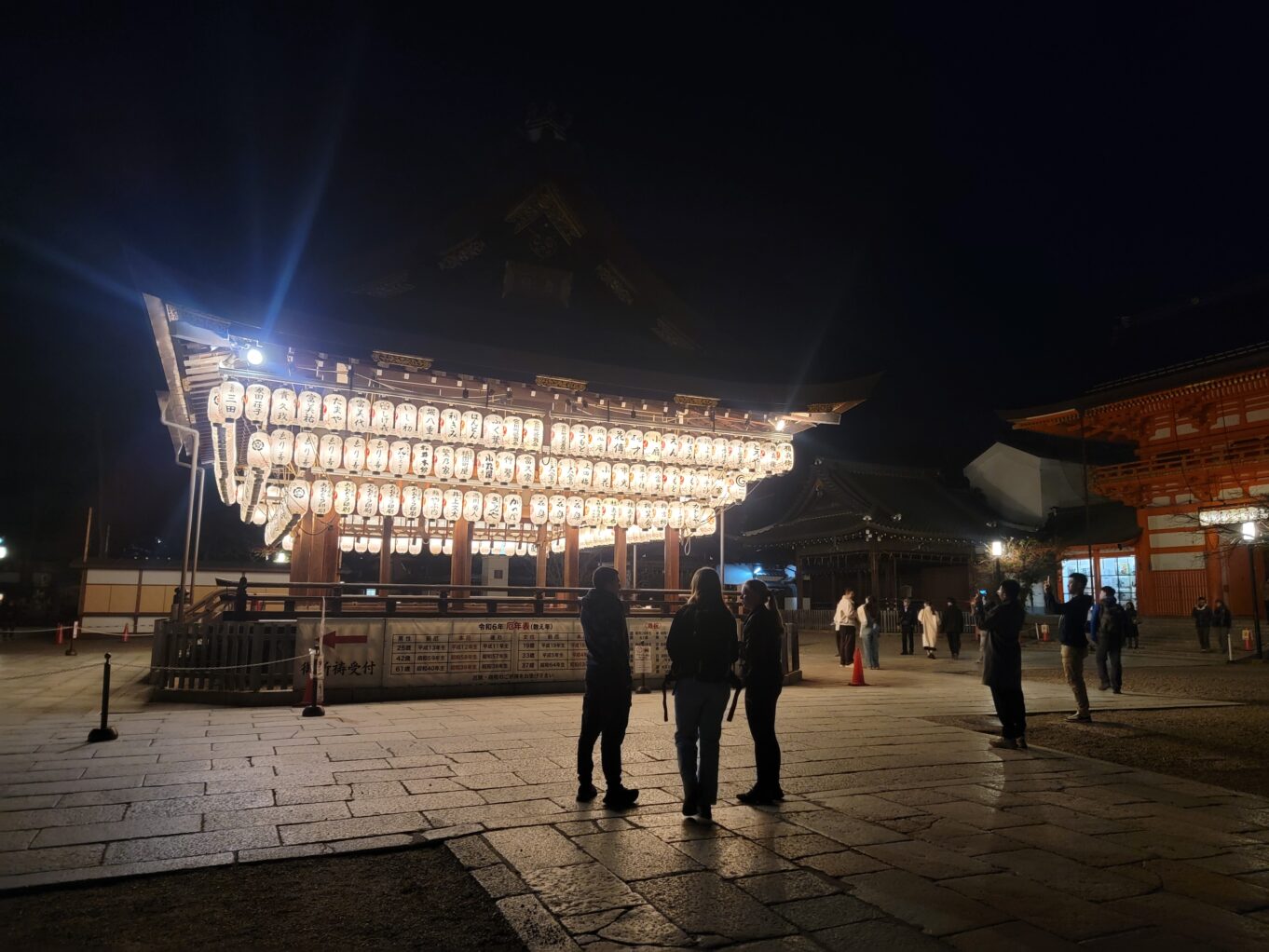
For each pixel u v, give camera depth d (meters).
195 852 5.18
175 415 14.90
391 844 5.38
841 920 4.21
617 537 16.73
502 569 27.67
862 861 5.15
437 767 7.66
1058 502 49.72
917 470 51.78
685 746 6.11
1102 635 15.34
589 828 5.77
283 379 12.81
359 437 13.56
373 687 12.49
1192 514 34.66
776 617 6.93
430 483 15.03
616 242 15.82
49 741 8.81
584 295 15.78
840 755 8.57
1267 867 5.16
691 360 15.63
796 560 50.66
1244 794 7.19
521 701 12.45
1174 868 5.11
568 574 15.92
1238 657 24.62
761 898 4.50
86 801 6.34
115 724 10.05
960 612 24.42
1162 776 7.89
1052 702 13.62
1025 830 5.92
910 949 3.87
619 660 6.54
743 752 8.73
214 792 6.65
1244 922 4.24
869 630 20.17
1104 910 4.39
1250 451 32.50
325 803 6.34
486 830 5.69
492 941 4.01
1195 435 35.12
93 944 3.92
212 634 12.32
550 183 15.22
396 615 13.10
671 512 17.08
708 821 5.93
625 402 15.52
